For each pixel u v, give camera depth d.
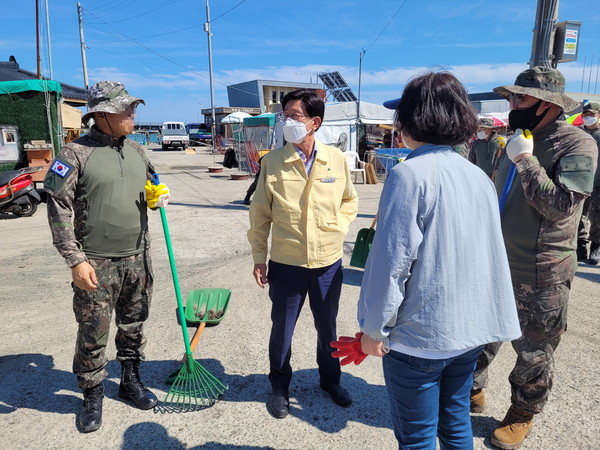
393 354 1.53
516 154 1.98
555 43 5.34
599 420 2.53
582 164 1.88
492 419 2.57
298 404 2.72
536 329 2.18
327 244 2.50
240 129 18.28
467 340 1.42
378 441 2.39
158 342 3.49
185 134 33.94
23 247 6.30
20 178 8.31
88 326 2.42
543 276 2.12
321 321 2.62
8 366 3.13
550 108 2.05
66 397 2.79
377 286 1.39
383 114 18.00
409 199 1.35
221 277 5.01
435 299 1.39
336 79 29.00
